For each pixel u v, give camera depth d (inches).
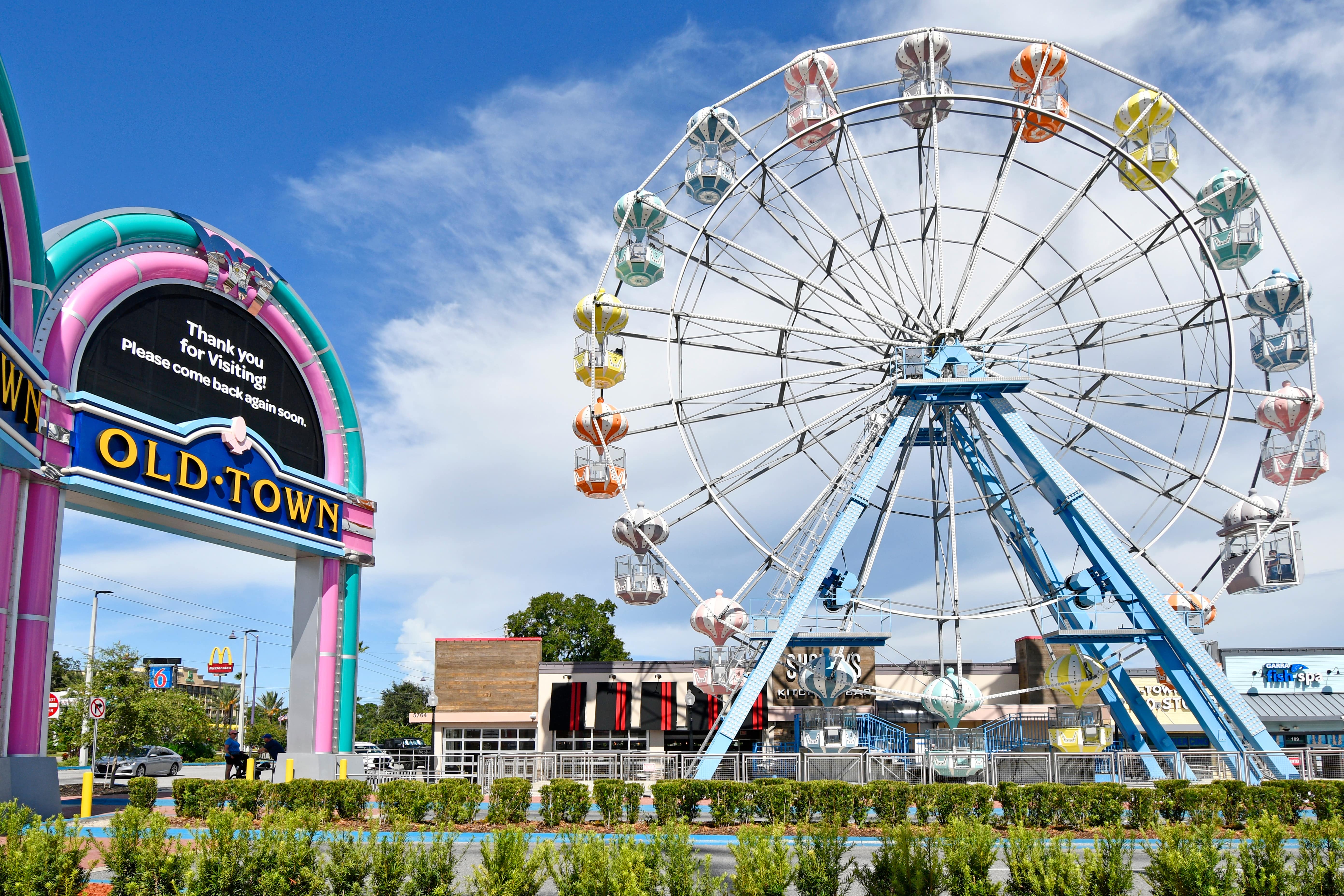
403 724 3752.5
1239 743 1075.9
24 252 828.0
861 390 1204.5
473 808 850.8
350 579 1240.8
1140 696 1218.6
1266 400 1153.4
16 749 820.0
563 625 2674.7
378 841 476.4
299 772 1153.4
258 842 446.9
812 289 1182.3
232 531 1066.7
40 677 841.5
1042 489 1189.7
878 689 1259.2
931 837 451.2
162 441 988.6
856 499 1130.0
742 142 1173.7
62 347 894.4
